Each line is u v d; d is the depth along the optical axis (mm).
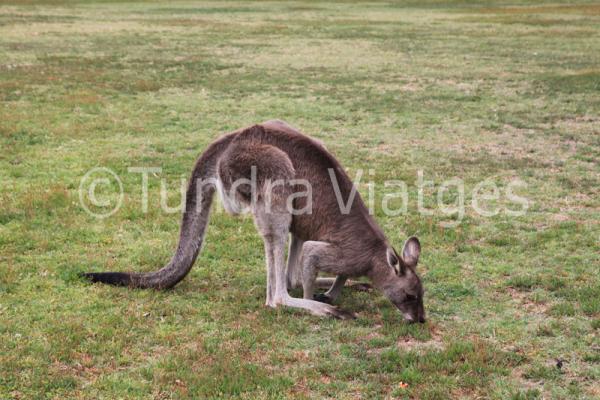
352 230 6520
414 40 29375
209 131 13734
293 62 23016
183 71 20891
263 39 29375
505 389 5359
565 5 49031
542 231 8828
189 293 6977
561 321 6465
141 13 42000
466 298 7004
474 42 28750
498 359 5734
